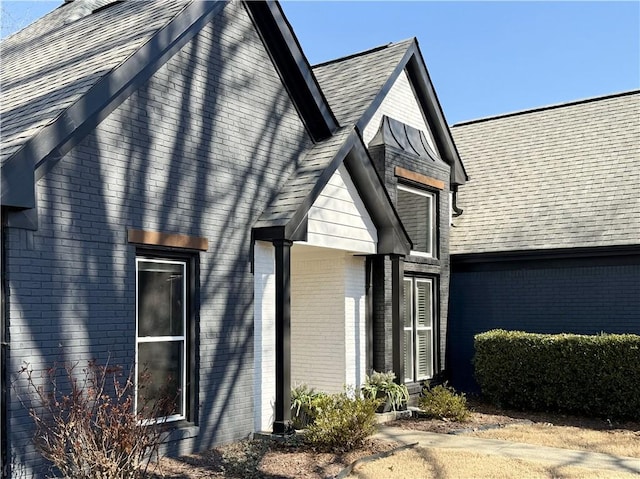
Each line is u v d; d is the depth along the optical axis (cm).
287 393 988
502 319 1484
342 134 1153
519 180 1636
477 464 869
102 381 750
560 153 1653
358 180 1179
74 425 696
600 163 1547
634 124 1611
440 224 1496
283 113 1116
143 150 876
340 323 1233
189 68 951
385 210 1200
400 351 1246
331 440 930
